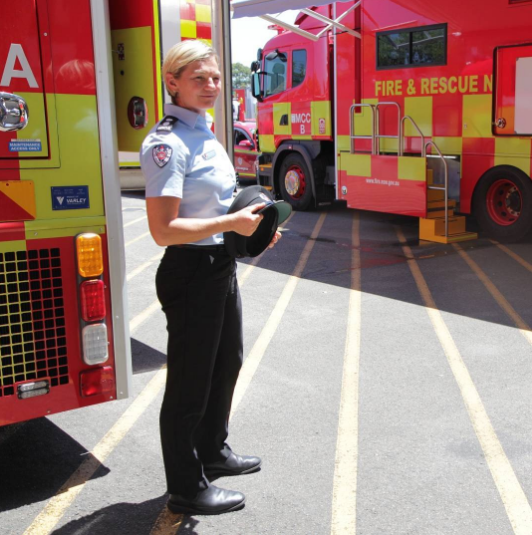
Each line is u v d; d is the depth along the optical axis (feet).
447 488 10.19
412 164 28.73
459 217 29.37
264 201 9.00
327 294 21.31
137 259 27.14
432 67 29.35
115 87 11.19
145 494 10.27
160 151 8.43
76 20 9.41
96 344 10.09
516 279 22.35
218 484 10.39
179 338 9.10
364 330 17.71
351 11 32.45
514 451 11.28
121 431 12.44
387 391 13.85
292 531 9.18
